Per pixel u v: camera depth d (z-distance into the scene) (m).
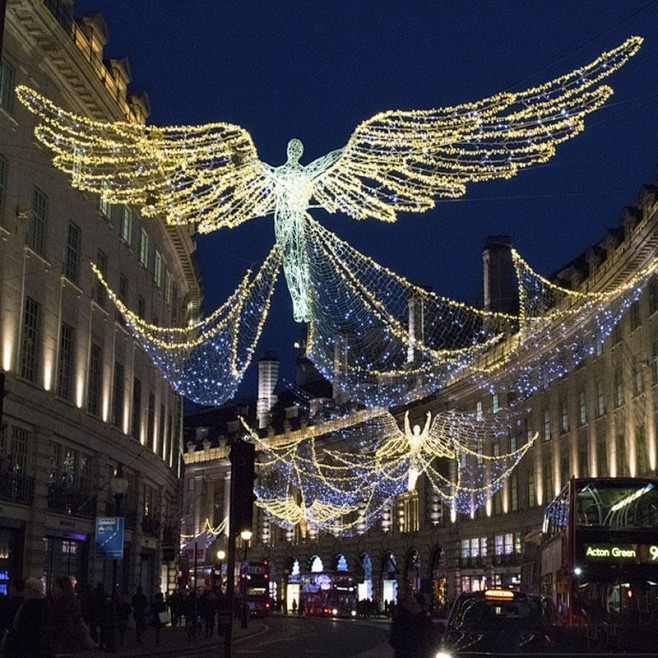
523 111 15.48
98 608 28.11
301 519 96.19
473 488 70.69
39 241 32.78
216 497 111.12
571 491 22.80
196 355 55.28
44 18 30.73
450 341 70.62
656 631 14.46
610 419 51.31
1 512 28.97
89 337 37.28
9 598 13.65
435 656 12.38
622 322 50.28
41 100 30.42
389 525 84.69
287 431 99.88
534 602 16.31
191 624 36.78
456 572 72.69
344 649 33.72
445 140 15.90
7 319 29.83
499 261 67.62
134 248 43.91
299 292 16.91
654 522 22.30
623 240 49.31
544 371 60.75
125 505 42.09
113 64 41.00
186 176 21.81
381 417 83.44
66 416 34.28
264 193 16.78
